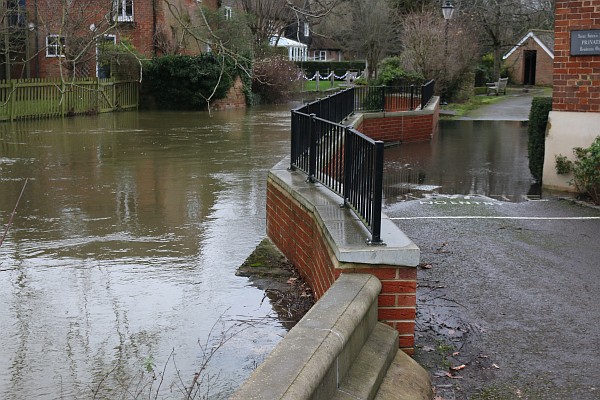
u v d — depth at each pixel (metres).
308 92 44.12
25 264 7.48
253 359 5.24
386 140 18.61
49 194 11.10
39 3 20.59
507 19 48.44
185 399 4.62
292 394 3.11
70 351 5.39
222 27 29.91
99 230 8.88
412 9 43.53
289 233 7.44
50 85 25.20
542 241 7.95
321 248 5.84
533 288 6.36
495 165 14.67
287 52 49.72
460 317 5.66
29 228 8.95
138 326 5.86
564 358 4.94
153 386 4.82
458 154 16.50
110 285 6.86
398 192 11.48
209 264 7.54
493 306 5.91
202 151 16.38
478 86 45.16
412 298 4.87
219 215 9.77
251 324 5.91
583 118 10.79
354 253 4.80
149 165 14.14
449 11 30.03
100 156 15.41
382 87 18.80
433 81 26.62
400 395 4.18
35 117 24.88
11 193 11.15
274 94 36.81
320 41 65.44
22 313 6.13
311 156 7.49
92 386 4.83
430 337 5.27
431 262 7.12
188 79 30.41
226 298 6.52
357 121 15.70
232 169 13.70
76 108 26.61
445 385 4.54
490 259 7.23
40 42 24.53
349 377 3.97
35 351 5.38
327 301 4.34
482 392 4.44
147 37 30.61
